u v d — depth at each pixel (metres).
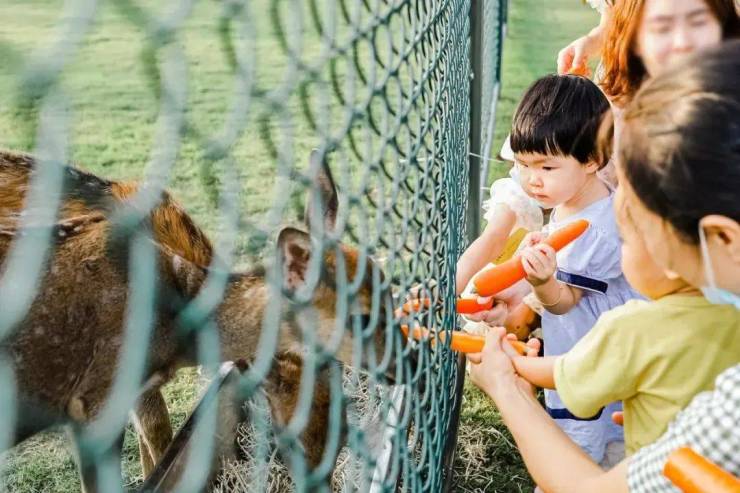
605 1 3.77
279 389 2.09
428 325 1.66
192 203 3.30
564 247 2.62
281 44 0.71
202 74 6.69
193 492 0.59
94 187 1.88
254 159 4.50
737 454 1.23
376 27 1.03
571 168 2.57
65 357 2.07
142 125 6.33
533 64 8.49
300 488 0.77
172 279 1.97
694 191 1.20
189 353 2.15
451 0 2.09
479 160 3.43
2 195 2.21
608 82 2.97
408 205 1.34
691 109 1.20
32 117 0.38
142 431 2.59
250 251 0.63
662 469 1.31
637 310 1.61
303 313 0.81
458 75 2.39
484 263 2.98
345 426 1.45
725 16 2.61
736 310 1.53
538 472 1.66
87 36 0.40
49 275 1.99
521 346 1.97
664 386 1.57
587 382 1.67
